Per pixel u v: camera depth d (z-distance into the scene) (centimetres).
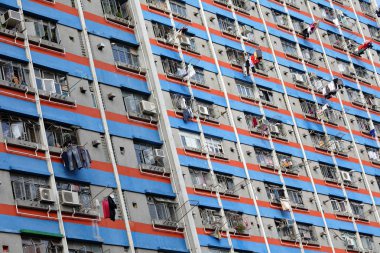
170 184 5253
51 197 4400
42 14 5059
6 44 4734
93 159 4828
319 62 7350
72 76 5012
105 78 5244
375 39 8269
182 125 5525
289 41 7125
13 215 4209
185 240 5106
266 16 7025
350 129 7156
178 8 6178
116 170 4909
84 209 4550
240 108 6122
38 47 4909
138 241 4784
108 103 5159
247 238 5497
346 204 6581
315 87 7050
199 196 5325
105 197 4738
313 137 6738
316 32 7531
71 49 5122
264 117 6300
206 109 5766
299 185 6228
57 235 4328
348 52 7775
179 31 5922
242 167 5822
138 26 5738
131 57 5612
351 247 6359
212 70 6094
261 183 5894
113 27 5569
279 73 6750
